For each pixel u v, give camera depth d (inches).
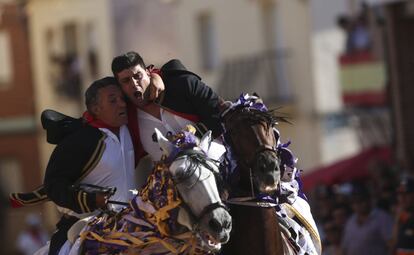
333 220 1293.1
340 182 1485.0
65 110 2802.7
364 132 2017.7
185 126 666.8
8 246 2664.9
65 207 665.0
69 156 667.4
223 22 2464.3
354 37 1993.1
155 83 669.3
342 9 2193.7
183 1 2551.7
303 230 682.2
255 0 2373.3
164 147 618.2
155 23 2615.7
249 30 2395.4
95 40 2731.3
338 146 2237.9
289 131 2320.4
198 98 672.4
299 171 709.3
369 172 1443.2
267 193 646.5
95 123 679.1
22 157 2913.4
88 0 2736.2
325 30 2236.7
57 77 2812.5
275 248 650.8
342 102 2092.8
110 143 675.4
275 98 2324.1
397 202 1163.3
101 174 676.1
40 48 2861.7
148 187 629.3
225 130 657.6
